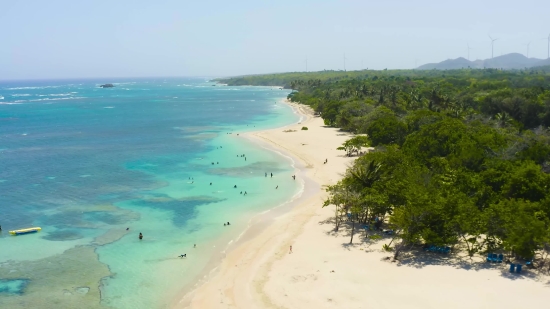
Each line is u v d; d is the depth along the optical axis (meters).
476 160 61.19
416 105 136.50
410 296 33.97
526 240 36.69
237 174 77.94
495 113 117.75
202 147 104.00
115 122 154.38
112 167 84.00
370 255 42.38
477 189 49.94
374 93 171.12
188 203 61.72
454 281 36.22
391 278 37.22
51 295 36.47
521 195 47.38
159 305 35.12
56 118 167.50
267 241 47.59
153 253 45.09
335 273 38.56
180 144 108.50
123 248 46.31
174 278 39.75
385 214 53.19
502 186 49.69
